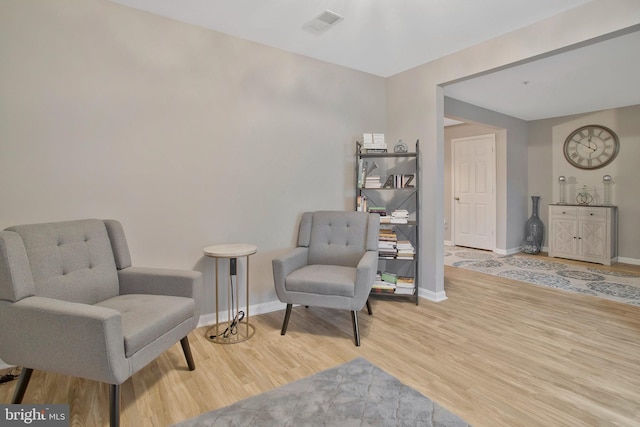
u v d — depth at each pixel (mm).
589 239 5121
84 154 2225
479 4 2305
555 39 2430
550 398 1790
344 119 3486
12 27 1997
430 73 3318
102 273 1999
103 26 2262
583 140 5488
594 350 2326
